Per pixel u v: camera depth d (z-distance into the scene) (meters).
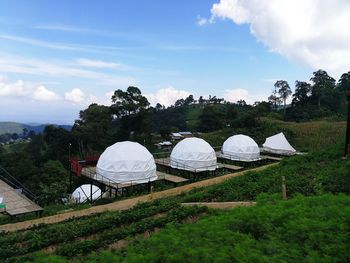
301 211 9.76
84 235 12.86
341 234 7.88
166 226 10.91
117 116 64.88
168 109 132.88
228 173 32.38
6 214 17.80
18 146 88.12
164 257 7.80
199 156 32.53
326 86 89.50
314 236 7.83
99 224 13.46
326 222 8.60
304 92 89.31
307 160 23.28
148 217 14.52
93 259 9.60
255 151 39.31
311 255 7.07
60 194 29.70
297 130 57.66
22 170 44.88
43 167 45.78
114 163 26.70
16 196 19.72
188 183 27.92
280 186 16.42
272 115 82.75
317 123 63.28
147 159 27.67
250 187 18.02
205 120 80.50
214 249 7.73
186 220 13.04
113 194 26.33
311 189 15.10
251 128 63.25
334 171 17.23
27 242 12.34
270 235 8.48
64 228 13.66
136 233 12.16
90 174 28.94
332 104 87.06
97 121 61.56
